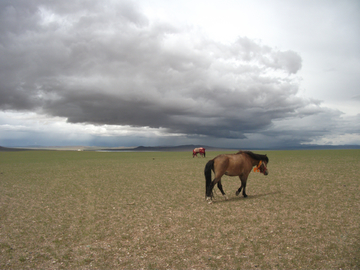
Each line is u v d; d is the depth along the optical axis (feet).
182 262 16.33
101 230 22.95
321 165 79.87
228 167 33.42
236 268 15.39
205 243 19.30
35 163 123.24
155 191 42.47
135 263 16.35
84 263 16.56
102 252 18.17
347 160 98.94
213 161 33.71
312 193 36.50
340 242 18.74
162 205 32.22
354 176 51.80
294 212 26.91
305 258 16.46
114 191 43.16
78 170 83.30
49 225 24.67
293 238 19.74
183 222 24.71
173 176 62.95
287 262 15.98
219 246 18.66
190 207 30.83
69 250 18.63
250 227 22.59
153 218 26.40
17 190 45.19
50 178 62.28
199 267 15.61
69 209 31.01
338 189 38.70
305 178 51.62
